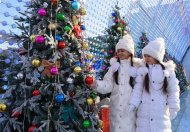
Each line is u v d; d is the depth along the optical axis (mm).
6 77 3215
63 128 2926
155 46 3398
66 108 3090
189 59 19641
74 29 3268
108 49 5656
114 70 3617
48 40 2988
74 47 3277
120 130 3451
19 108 2855
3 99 3088
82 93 3145
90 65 3406
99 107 3637
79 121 3170
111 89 3594
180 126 7793
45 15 3070
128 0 10672
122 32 5781
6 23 3748
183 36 18641
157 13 14508
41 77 3023
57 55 2979
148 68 3455
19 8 3549
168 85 3367
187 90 14062
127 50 3570
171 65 3473
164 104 3350
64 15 3172
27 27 3268
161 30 15383
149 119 3322
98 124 3299
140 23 12234
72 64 3205
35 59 2945
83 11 3369
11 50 3482
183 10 17531
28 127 3053
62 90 3035
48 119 2900
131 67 3574
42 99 3055
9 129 2922
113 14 5914
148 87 3379
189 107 10000
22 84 2990
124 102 3500
